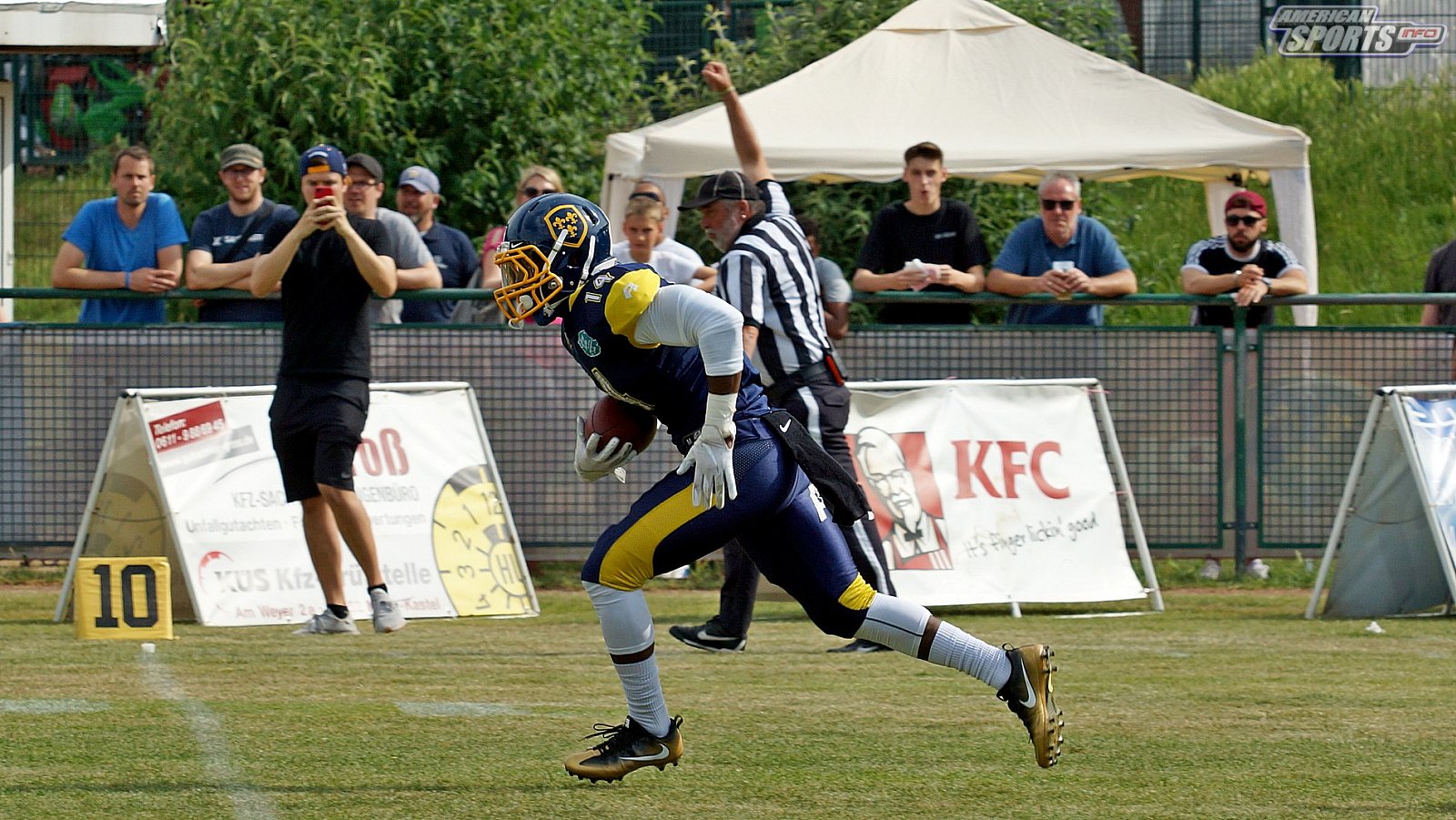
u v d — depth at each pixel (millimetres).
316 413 26828
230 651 25422
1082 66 41969
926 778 16656
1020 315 34844
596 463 16594
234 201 33000
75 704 20562
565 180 51094
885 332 33562
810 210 49344
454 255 36500
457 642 26625
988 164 39656
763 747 18188
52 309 53188
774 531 16188
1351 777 16766
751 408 16109
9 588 33250
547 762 17312
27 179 57812
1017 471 31562
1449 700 21469
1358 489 30438
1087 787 16266
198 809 15070
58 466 32750
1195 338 34031
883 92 41219
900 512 30766
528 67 50594
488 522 31016
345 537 27359
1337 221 60406
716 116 40875
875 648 25797
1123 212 55812
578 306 15625
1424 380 34344
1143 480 34031
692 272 32219
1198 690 22250
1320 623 29656
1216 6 69500
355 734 18703
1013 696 16094
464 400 31609
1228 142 39844
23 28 37812
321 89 48562
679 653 25609
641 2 58656
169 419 29359
